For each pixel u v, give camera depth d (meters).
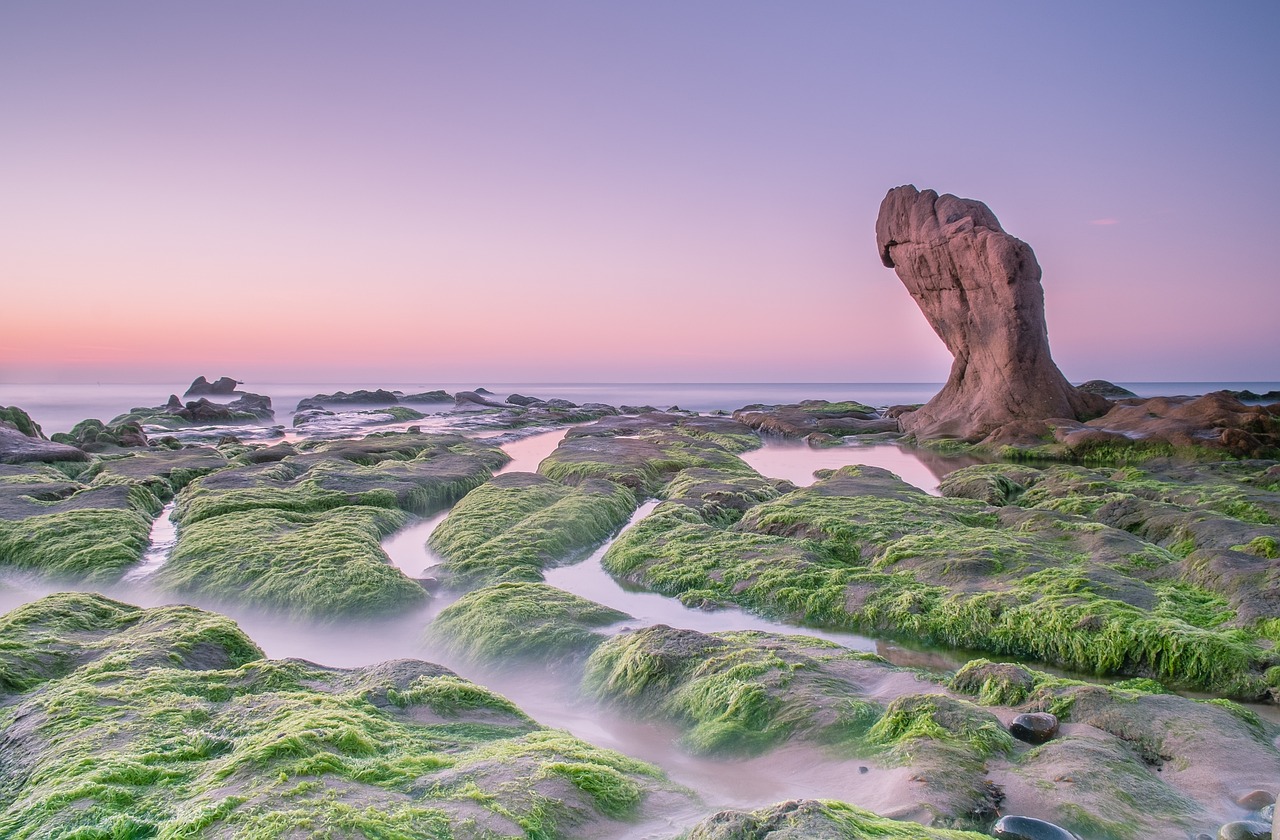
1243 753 7.91
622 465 33.84
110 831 5.98
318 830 5.68
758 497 26.81
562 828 6.35
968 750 7.82
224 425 71.12
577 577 19.11
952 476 31.22
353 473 31.28
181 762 7.35
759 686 9.91
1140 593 14.62
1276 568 14.20
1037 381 44.78
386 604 16.23
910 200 51.31
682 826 6.69
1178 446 34.34
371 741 7.78
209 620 12.34
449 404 119.75
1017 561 16.95
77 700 8.98
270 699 9.00
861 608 15.27
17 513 24.23
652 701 10.62
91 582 18.92
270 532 21.48
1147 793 7.02
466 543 21.05
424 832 5.83
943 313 49.97
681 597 16.95
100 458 37.59
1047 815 6.57
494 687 12.35
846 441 50.97
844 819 5.77
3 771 7.73
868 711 9.23
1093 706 9.05
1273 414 38.06
